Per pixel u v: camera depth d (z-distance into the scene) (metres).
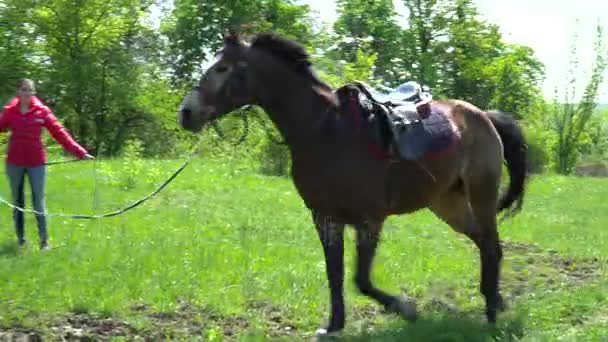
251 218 12.35
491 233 7.75
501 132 8.08
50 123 9.35
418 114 7.10
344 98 6.61
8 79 37.78
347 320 7.36
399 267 9.39
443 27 45.88
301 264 9.22
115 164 18.94
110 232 10.59
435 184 7.14
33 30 38.69
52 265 8.53
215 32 40.06
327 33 40.56
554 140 41.91
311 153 6.44
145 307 7.38
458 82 46.88
